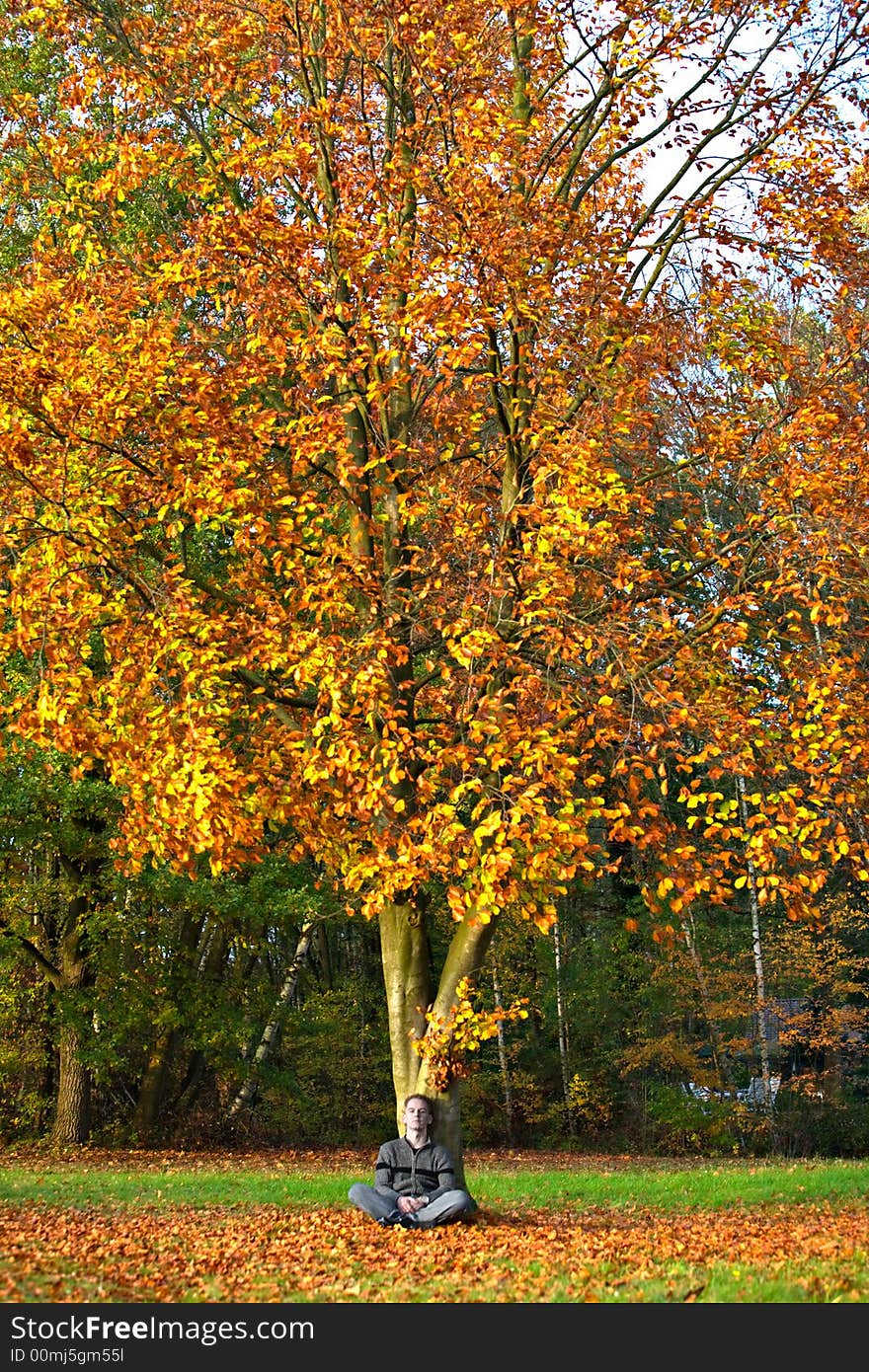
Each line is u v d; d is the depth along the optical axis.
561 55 11.38
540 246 10.14
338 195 11.78
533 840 9.27
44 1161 20.22
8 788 19.45
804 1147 28.28
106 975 22.22
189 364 10.76
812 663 10.37
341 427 10.14
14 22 13.13
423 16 10.63
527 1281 7.80
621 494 9.80
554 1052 31.47
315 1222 10.70
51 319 10.52
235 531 10.73
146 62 11.80
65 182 12.38
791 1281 7.59
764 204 11.05
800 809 9.48
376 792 9.20
